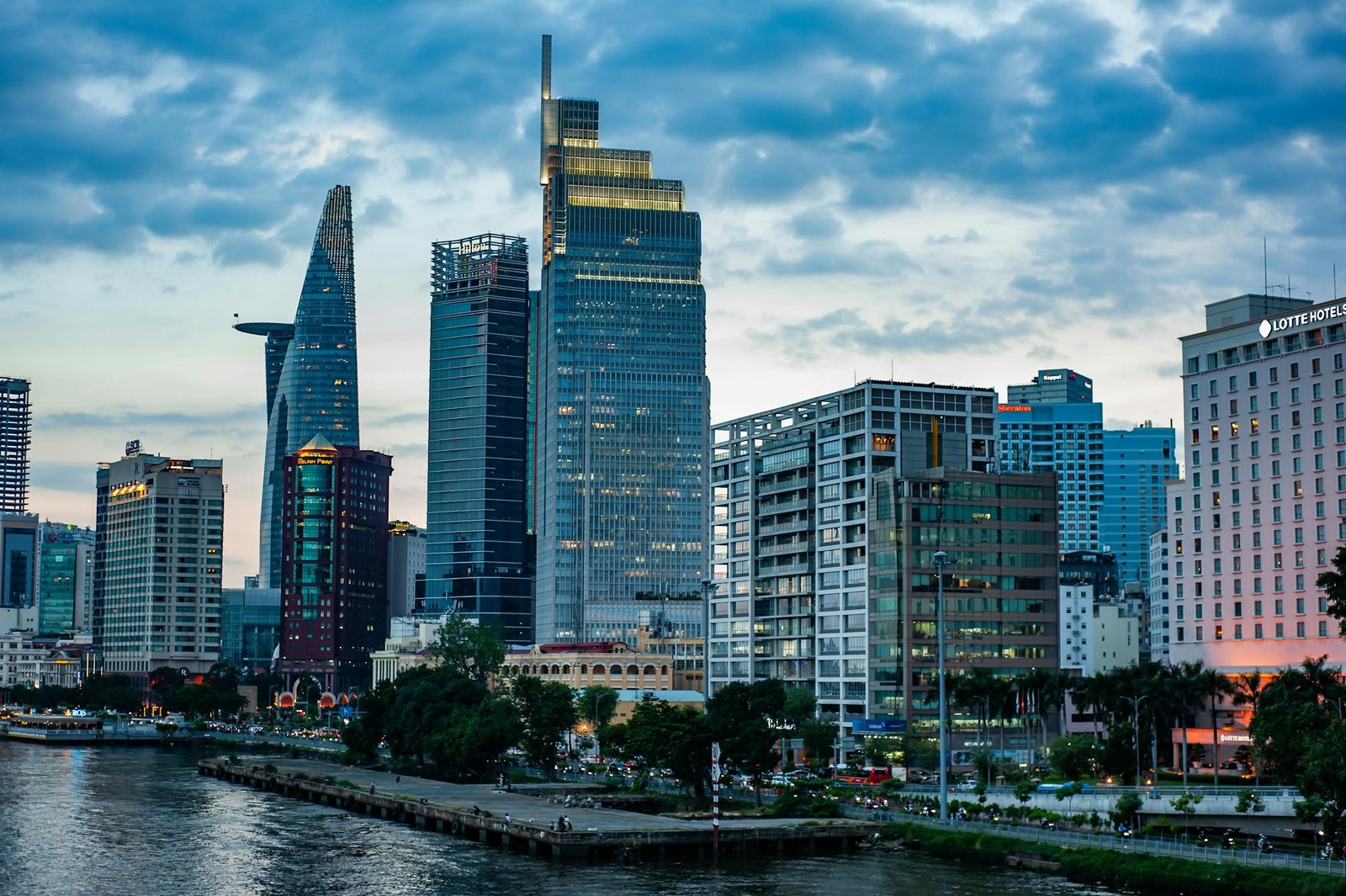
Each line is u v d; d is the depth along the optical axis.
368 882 185.25
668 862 197.88
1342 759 148.88
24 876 192.00
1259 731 182.25
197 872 194.50
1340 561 184.12
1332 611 184.12
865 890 173.25
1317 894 148.38
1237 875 158.38
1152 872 168.00
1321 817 153.00
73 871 195.88
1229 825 188.88
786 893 172.25
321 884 184.00
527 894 174.62
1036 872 184.00
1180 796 195.12
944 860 196.38
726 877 184.25
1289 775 196.38
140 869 197.00
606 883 181.62
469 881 184.62
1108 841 184.25
